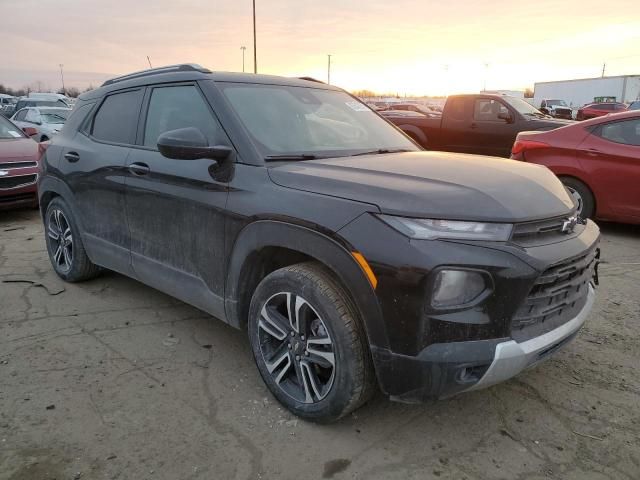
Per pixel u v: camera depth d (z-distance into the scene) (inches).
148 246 142.7
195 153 113.7
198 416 109.5
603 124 253.4
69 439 101.7
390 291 88.8
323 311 98.2
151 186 136.5
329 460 97.2
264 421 108.1
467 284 87.7
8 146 299.3
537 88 1871.3
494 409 113.4
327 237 96.5
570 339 104.4
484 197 94.3
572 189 259.6
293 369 110.7
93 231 165.8
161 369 128.3
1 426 105.2
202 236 123.5
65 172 173.0
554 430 106.6
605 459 98.2
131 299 173.0
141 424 106.6
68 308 165.0
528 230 94.3
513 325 91.0
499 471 95.0
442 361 87.4
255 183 112.0
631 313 162.9
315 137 132.2
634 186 241.9
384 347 91.6
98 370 127.5
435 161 120.3
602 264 212.4
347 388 97.5
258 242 108.9
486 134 403.9
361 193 97.0
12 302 169.3
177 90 140.3
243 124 122.3
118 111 160.7
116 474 92.8
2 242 245.9
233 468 94.8
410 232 88.7
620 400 116.6
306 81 157.6
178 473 93.4
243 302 119.1
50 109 647.8
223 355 135.9
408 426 107.4
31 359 132.3
